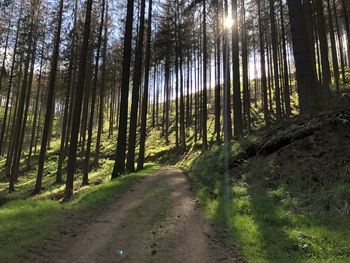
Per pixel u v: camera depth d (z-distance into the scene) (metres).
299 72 11.94
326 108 11.49
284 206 8.01
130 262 5.76
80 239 6.95
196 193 11.92
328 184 7.89
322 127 10.25
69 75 25.38
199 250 6.29
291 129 11.44
